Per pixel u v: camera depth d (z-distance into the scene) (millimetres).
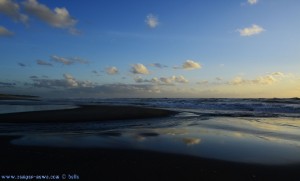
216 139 14023
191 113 30359
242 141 13570
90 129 17047
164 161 9438
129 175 7980
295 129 18188
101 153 10406
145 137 14250
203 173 8266
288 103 51750
